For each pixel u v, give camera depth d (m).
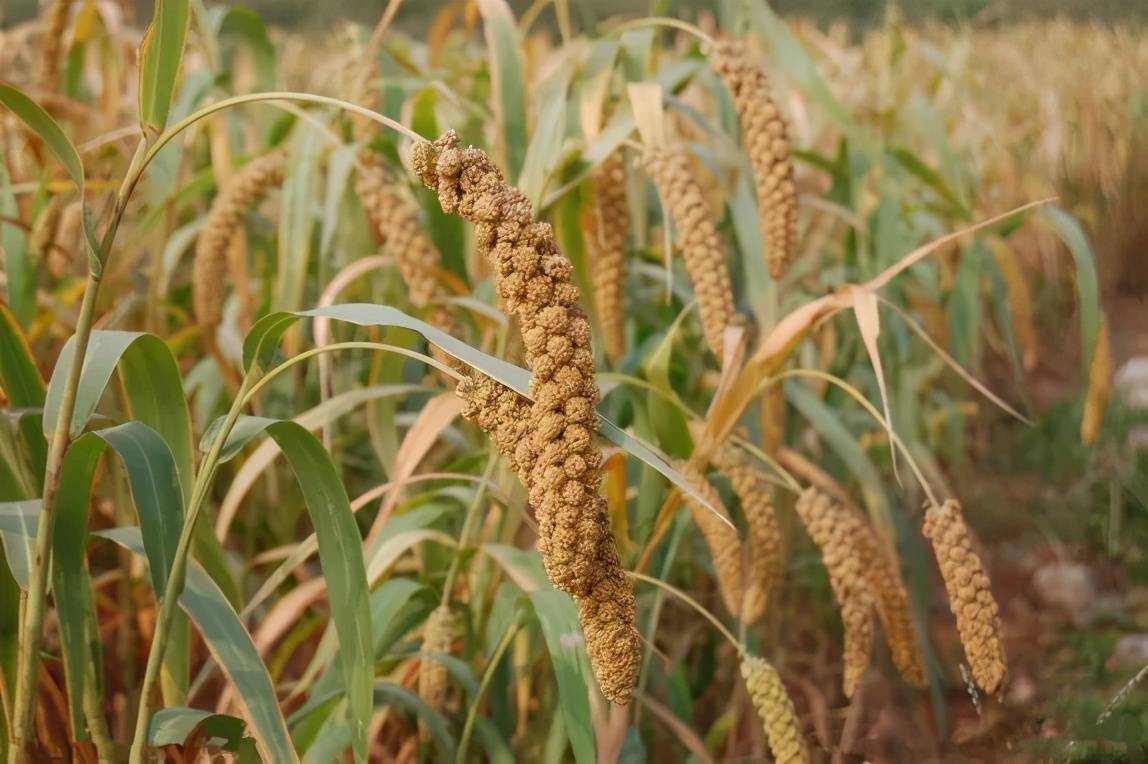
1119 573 2.26
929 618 2.09
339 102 1.05
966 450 2.88
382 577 1.48
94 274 1.09
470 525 1.43
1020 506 2.54
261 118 1.95
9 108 1.07
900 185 2.16
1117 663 1.92
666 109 1.71
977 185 3.38
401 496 1.62
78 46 2.03
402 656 1.42
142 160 1.09
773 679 1.31
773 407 1.60
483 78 1.99
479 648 1.49
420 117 1.67
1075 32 5.18
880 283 1.32
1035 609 2.14
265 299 1.96
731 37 1.82
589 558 1.02
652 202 1.99
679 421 1.46
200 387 2.01
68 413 1.11
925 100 2.77
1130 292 4.62
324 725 1.37
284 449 1.15
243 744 1.20
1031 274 4.29
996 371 3.46
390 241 1.55
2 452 1.23
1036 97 4.87
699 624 1.80
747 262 1.63
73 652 1.18
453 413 1.41
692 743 1.51
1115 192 4.66
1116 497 2.34
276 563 1.93
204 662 1.78
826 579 2.01
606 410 1.67
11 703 1.21
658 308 1.86
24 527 1.16
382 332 1.56
